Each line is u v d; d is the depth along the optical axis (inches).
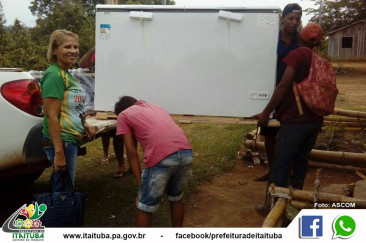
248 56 165.2
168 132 122.0
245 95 167.8
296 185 158.1
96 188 191.0
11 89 135.9
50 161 134.2
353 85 776.9
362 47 1395.2
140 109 126.6
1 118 133.0
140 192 124.0
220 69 168.6
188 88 172.7
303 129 145.8
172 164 119.4
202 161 229.9
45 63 748.6
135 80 177.2
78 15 915.4
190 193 181.8
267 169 220.7
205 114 172.9
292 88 146.5
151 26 172.2
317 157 208.5
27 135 137.9
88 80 204.4
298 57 144.0
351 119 285.3
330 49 1439.5
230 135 294.8
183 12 168.6
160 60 173.5
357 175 209.3
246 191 187.5
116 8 174.2
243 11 162.9
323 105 143.1
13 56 733.3
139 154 250.8
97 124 167.9
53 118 123.3
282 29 169.5
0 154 133.9
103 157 232.1
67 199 126.9
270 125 165.9
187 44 170.1
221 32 166.2
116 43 176.6
